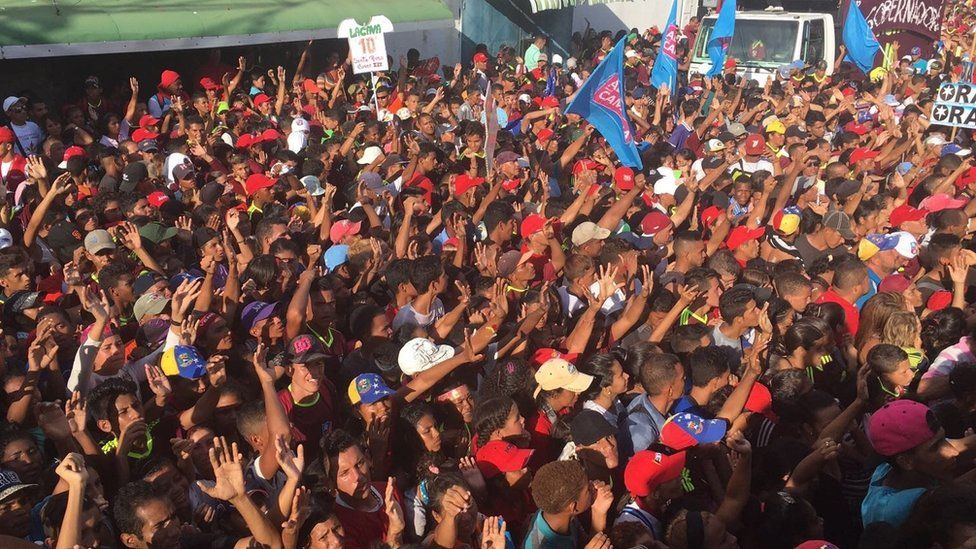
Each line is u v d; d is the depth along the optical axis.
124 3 13.86
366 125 11.82
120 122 12.38
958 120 12.09
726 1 17.44
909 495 4.30
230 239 8.08
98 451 4.82
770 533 4.35
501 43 22.83
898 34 23.95
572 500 4.13
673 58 16.08
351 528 4.56
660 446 4.87
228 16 14.84
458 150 12.35
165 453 5.32
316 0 16.72
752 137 11.77
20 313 6.46
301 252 8.22
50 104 14.45
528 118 14.36
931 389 5.95
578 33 25.47
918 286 7.66
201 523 4.76
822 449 4.72
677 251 7.71
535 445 5.39
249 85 16.31
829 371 6.26
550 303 6.59
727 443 4.56
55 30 12.45
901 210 9.81
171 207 8.71
